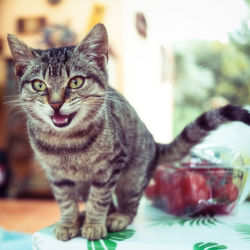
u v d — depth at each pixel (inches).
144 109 170.6
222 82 264.7
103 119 44.0
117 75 149.3
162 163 55.2
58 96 43.9
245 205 55.9
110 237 38.9
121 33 152.0
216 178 46.6
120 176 48.9
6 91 163.2
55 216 127.3
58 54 45.8
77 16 167.5
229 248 32.9
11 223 116.4
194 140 51.6
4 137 176.4
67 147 43.5
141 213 52.0
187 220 46.1
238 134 58.5
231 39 236.2
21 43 45.8
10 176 176.7
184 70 269.6
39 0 174.7
